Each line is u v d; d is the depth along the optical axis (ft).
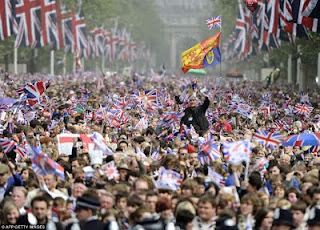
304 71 636.48
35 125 230.68
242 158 129.70
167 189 123.13
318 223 106.22
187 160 165.27
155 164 154.10
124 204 115.85
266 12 454.81
